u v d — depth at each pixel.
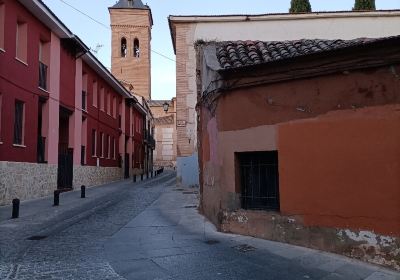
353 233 6.66
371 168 6.49
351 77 6.80
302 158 7.45
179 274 6.03
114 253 7.40
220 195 9.20
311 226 7.27
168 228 9.86
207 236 8.67
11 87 15.09
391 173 6.26
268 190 8.38
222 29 18.78
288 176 7.66
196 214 12.00
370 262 6.40
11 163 14.99
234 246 7.63
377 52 6.41
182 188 21.36
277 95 7.93
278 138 7.88
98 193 19.94
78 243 8.31
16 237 8.99
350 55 6.72
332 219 6.96
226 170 8.99
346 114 6.85
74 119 21.77
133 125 39.16
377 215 6.38
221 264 6.48
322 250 7.07
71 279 5.86
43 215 12.38
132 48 59.06
